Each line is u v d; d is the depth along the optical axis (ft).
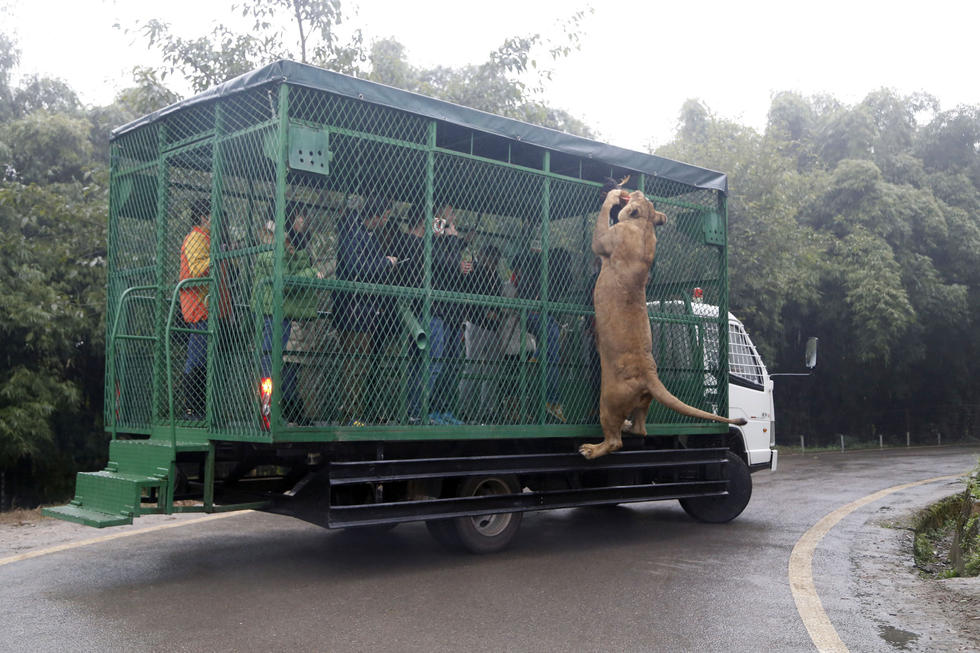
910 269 79.05
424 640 15.11
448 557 22.65
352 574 20.42
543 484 24.77
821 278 75.25
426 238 21.84
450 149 24.61
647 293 26.96
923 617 17.03
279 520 28.96
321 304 19.85
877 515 31.63
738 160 62.49
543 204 24.57
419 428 21.20
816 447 82.28
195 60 39.40
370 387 20.56
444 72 53.57
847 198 78.43
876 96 90.38
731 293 62.85
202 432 20.86
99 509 20.34
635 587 19.29
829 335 81.41
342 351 20.13
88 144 45.01
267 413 18.84
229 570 20.79
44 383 36.88
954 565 24.62
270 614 16.70
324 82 19.75
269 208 19.75
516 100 44.29
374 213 21.22
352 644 14.84
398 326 21.18
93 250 40.40
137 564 21.43
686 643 15.10
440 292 22.09
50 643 14.74
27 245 38.14
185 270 22.08
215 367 20.61
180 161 22.81
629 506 34.01
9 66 46.96
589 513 31.99
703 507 28.91
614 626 16.11
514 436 23.17
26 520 28.43
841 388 86.43
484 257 23.31
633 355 23.53
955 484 42.50
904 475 47.70
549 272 24.73
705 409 28.19
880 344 74.08
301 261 19.61
